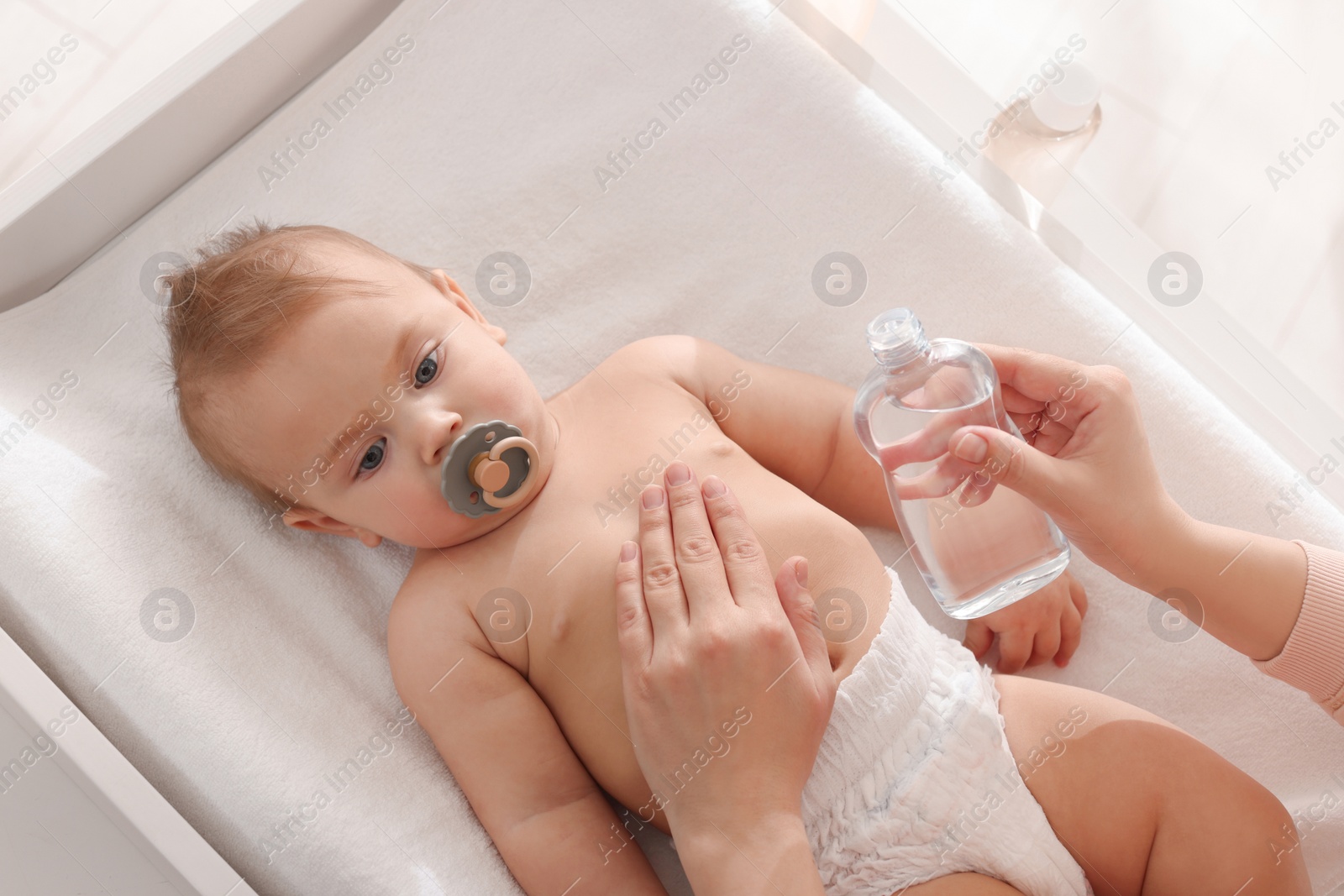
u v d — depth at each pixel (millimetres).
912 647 934
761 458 1129
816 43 1243
